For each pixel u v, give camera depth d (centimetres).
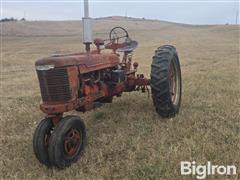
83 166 455
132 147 503
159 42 3650
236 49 2506
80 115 672
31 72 1558
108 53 626
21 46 3856
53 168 449
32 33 6712
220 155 457
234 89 855
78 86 492
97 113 673
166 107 604
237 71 1183
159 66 594
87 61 520
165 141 517
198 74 1130
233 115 630
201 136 527
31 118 688
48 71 455
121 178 418
